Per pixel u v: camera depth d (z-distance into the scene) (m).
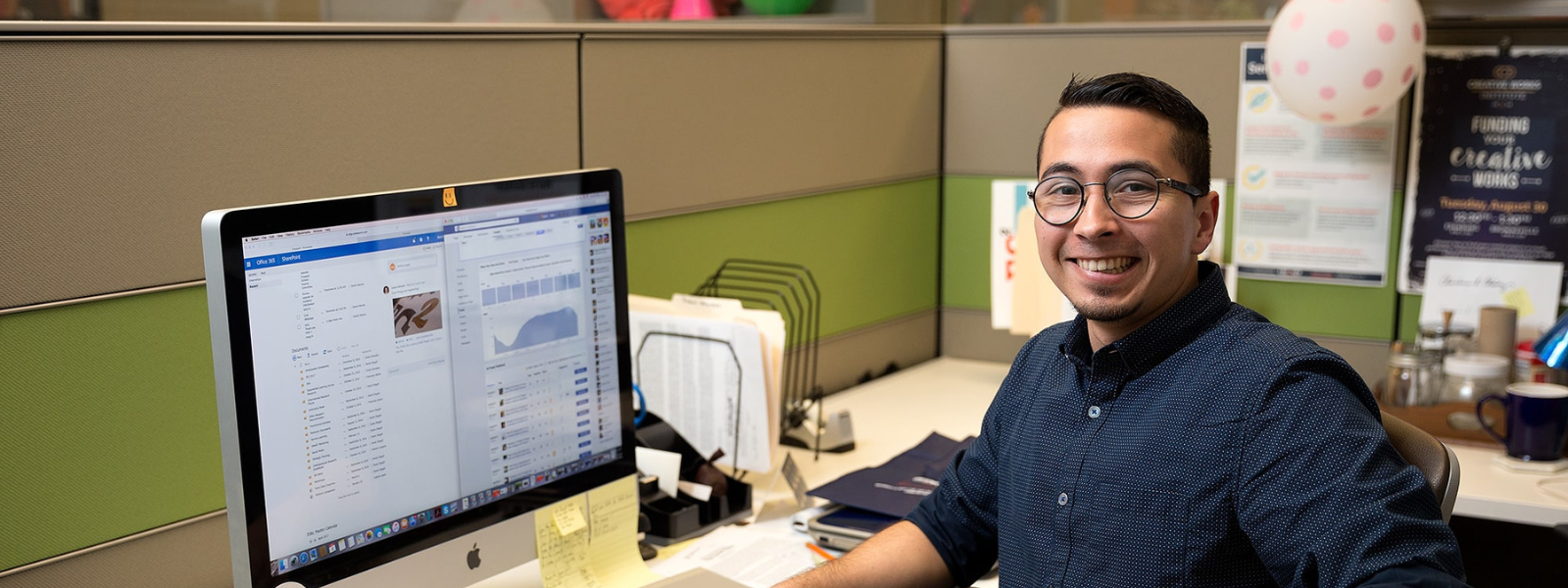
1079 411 1.15
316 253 1.07
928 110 2.56
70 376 1.29
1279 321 2.36
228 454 1.03
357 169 1.51
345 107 1.49
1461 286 2.21
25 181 1.23
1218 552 1.03
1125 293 1.06
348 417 1.11
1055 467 1.14
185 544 1.43
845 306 2.39
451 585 1.21
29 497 1.28
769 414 1.64
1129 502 1.07
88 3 1.26
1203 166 1.09
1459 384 1.98
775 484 1.75
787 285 2.22
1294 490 0.97
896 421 2.13
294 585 1.07
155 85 1.32
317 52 1.45
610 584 1.36
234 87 1.38
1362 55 1.96
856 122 2.35
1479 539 2.52
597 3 1.79
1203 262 1.15
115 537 1.36
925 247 2.62
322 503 1.10
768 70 2.12
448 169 1.62
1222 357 1.06
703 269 2.04
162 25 1.31
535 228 1.26
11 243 1.23
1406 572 0.88
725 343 1.65
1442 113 2.18
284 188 1.44
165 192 1.34
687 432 1.72
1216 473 1.02
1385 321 2.28
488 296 1.22
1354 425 0.97
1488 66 2.14
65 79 1.25
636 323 1.74
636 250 1.90
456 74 1.61
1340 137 2.24
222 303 1.00
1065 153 1.07
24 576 1.28
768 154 2.14
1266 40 2.24
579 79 1.78
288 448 1.06
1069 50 2.44
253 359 1.03
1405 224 2.23
